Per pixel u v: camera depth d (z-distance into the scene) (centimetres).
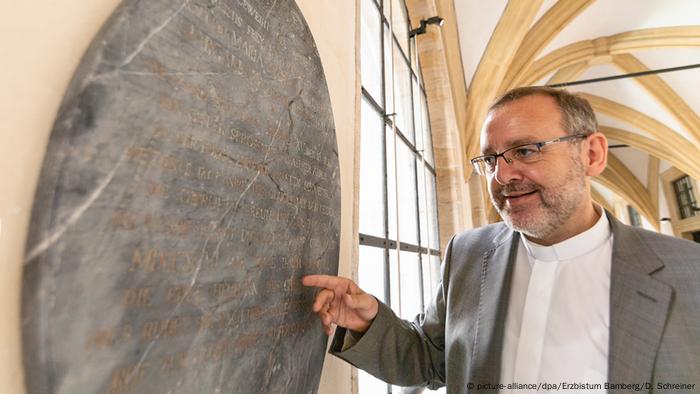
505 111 88
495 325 93
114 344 41
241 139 67
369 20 243
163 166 50
